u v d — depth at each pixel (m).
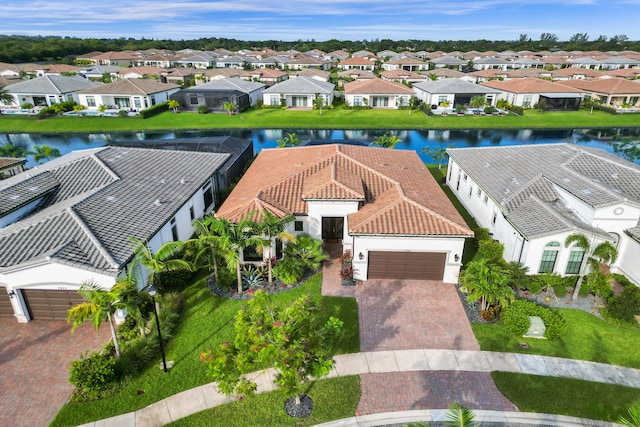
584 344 19.53
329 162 30.67
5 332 20.44
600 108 80.25
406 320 21.12
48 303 20.92
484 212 31.30
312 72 108.00
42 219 22.48
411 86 102.00
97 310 16.30
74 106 76.94
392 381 17.44
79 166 30.08
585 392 16.86
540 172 29.73
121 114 73.75
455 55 176.00
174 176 31.58
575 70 118.00
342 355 18.83
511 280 21.73
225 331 20.44
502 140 64.56
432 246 23.56
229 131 70.19
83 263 19.78
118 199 26.14
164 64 152.62
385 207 24.98
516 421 15.65
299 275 24.25
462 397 16.66
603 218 24.00
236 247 22.42
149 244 23.27
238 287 23.47
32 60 150.38
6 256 20.22
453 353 18.95
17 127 69.88
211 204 34.69
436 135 67.62
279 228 22.92
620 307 20.83
